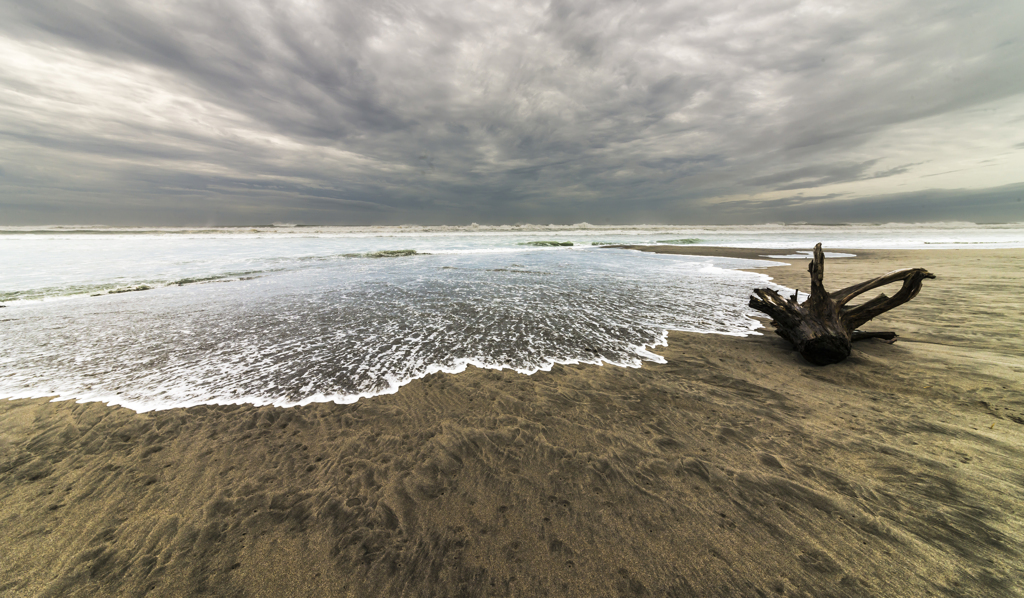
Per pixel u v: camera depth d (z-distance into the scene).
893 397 3.70
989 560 1.96
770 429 3.22
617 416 3.47
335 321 6.73
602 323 6.55
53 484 2.67
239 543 2.17
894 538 2.11
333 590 1.90
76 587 1.94
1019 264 13.27
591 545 2.12
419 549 2.11
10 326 6.38
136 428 3.36
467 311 7.42
